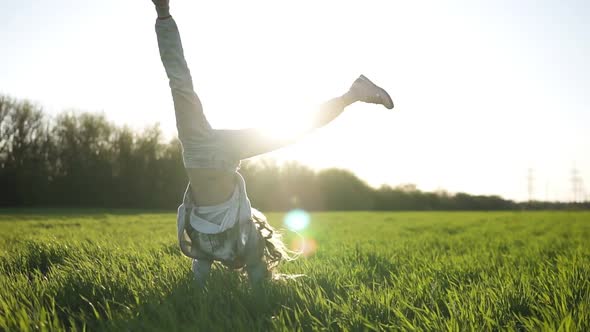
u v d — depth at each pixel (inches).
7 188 2176.4
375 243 455.5
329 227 850.8
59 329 117.0
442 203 3186.5
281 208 2876.5
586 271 201.2
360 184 3189.0
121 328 120.1
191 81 130.7
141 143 2487.7
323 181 3061.0
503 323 133.6
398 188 3228.3
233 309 138.0
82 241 362.9
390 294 152.0
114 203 2428.6
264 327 122.3
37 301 139.3
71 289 161.6
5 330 117.9
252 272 156.9
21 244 364.8
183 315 129.3
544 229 769.6
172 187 2507.4
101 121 2412.6
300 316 130.6
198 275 155.4
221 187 141.2
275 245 161.5
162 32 126.9
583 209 2974.9
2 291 155.4
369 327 120.7
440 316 133.8
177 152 2522.1
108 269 199.3
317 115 135.6
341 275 198.2
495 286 179.6
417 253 327.3
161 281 165.3
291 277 168.2
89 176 2359.7
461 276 217.0
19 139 2177.7
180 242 147.1
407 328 122.3
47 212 1684.3
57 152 2319.1
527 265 267.7
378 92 139.0
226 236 143.7
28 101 2218.3
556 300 142.8
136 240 425.4
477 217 1497.3
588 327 120.7
